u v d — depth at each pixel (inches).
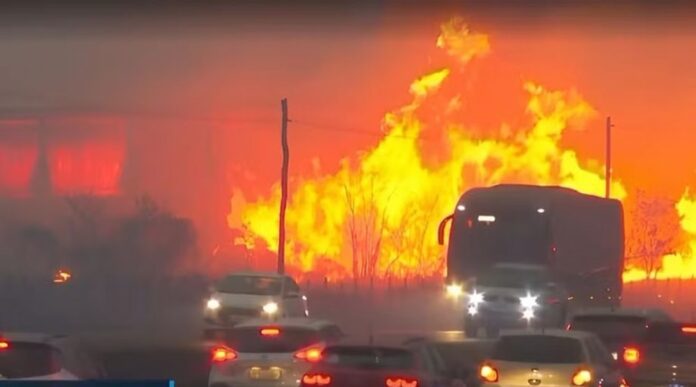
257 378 2544.3
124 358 3885.3
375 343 2253.9
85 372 2190.0
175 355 4001.0
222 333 2637.8
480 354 3927.2
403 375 2177.7
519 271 5241.1
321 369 2207.2
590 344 2476.6
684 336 2655.0
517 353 2449.6
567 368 2393.0
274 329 2591.0
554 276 5339.6
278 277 5093.5
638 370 2645.2
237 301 4911.4
